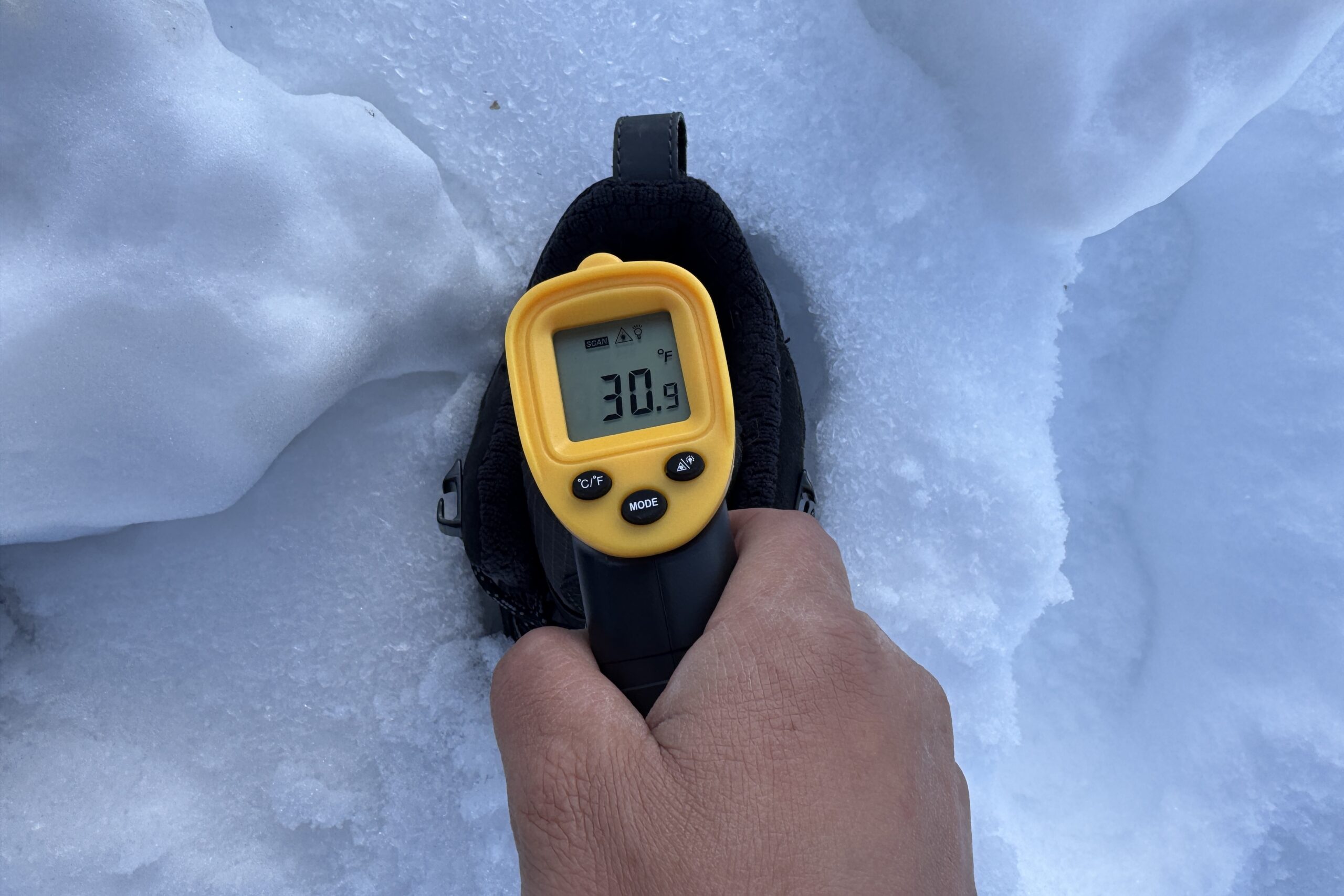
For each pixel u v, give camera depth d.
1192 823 0.26
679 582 0.16
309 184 0.21
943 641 0.25
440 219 0.23
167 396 0.21
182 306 0.20
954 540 0.25
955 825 0.14
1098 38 0.23
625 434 0.16
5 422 0.20
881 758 0.13
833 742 0.13
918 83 0.25
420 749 0.24
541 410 0.16
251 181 0.21
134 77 0.20
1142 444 0.28
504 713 0.15
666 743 0.13
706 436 0.16
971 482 0.25
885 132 0.25
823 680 0.14
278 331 0.21
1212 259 0.27
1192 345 0.28
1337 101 0.27
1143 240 0.28
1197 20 0.23
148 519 0.23
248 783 0.24
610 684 0.15
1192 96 0.23
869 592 0.25
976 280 0.26
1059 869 0.26
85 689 0.24
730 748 0.13
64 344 0.20
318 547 0.24
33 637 0.24
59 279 0.20
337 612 0.24
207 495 0.22
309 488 0.24
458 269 0.23
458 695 0.24
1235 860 0.26
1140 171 0.24
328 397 0.22
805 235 0.26
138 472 0.21
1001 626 0.25
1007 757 0.27
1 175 0.19
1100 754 0.27
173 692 0.24
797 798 0.13
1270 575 0.27
